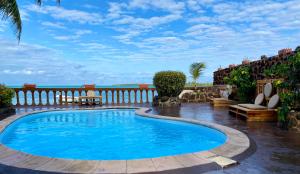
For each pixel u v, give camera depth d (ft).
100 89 51.98
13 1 31.91
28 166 12.78
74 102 52.08
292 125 21.06
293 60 21.67
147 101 54.60
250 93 38.06
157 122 31.17
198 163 13.01
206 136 24.07
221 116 30.94
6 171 12.20
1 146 16.83
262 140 17.93
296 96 21.45
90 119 34.63
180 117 30.37
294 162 13.11
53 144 21.62
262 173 11.63
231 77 40.91
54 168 12.44
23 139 23.50
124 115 38.04
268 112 26.63
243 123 25.23
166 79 45.83
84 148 20.29
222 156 14.12
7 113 35.60
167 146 20.59
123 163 13.14
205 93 54.70
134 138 23.56
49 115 38.40
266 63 34.81
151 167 12.52
